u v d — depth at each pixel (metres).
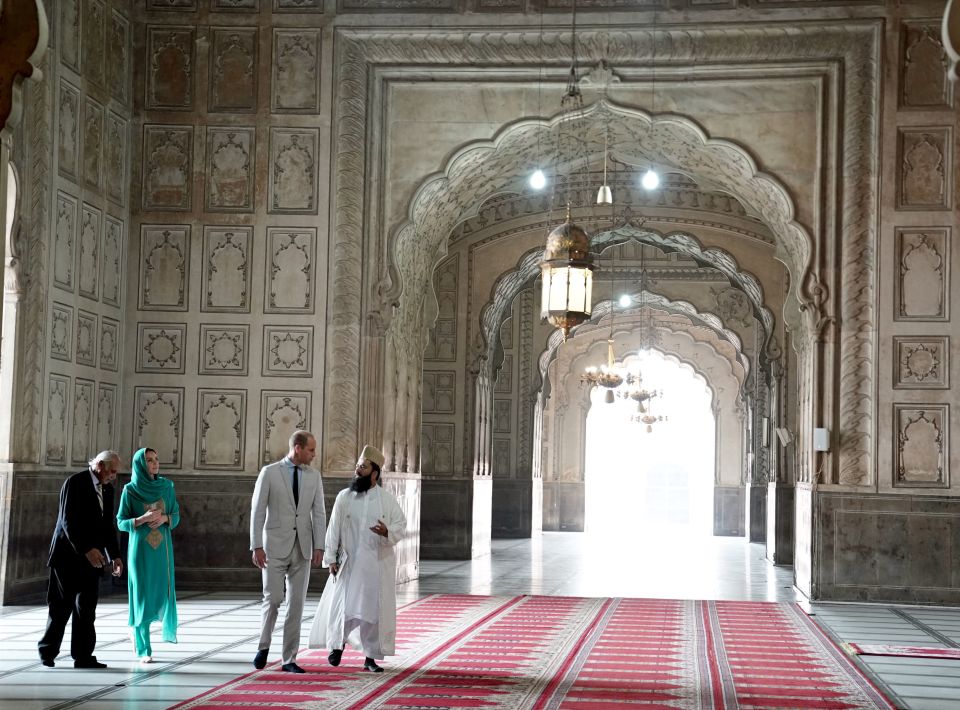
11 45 3.91
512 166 13.45
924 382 11.47
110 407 11.73
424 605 10.49
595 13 11.99
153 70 12.30
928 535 11.31
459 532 17.61
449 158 12.23
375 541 6.88
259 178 12.14
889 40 11.72
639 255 22.36
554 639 8.30
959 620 10.08
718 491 28.11
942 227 11.55
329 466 11.84
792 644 8.31
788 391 18.03
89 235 11.23
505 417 24.11
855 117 11.75
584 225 18.20
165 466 11.95
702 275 22.42
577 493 29.50
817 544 11.48
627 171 17.12
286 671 6.68
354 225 12.04
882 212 11.63
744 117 12.05
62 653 7.34
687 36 11.91
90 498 6.87
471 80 12.23
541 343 24.08
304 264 12.05
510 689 6.25
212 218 12.13
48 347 10.33
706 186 13.88
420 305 13.78
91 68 11.30
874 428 11.47
